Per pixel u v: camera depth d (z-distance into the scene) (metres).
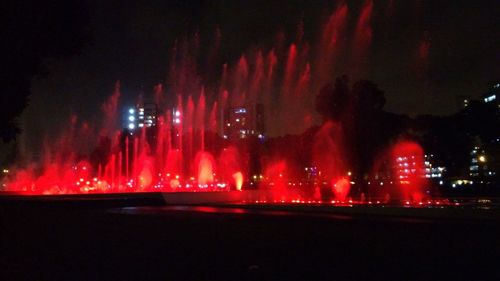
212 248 12.16
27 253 11.52
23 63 13.99
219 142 63.47
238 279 8.61
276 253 11.31
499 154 48.06
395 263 9.97
